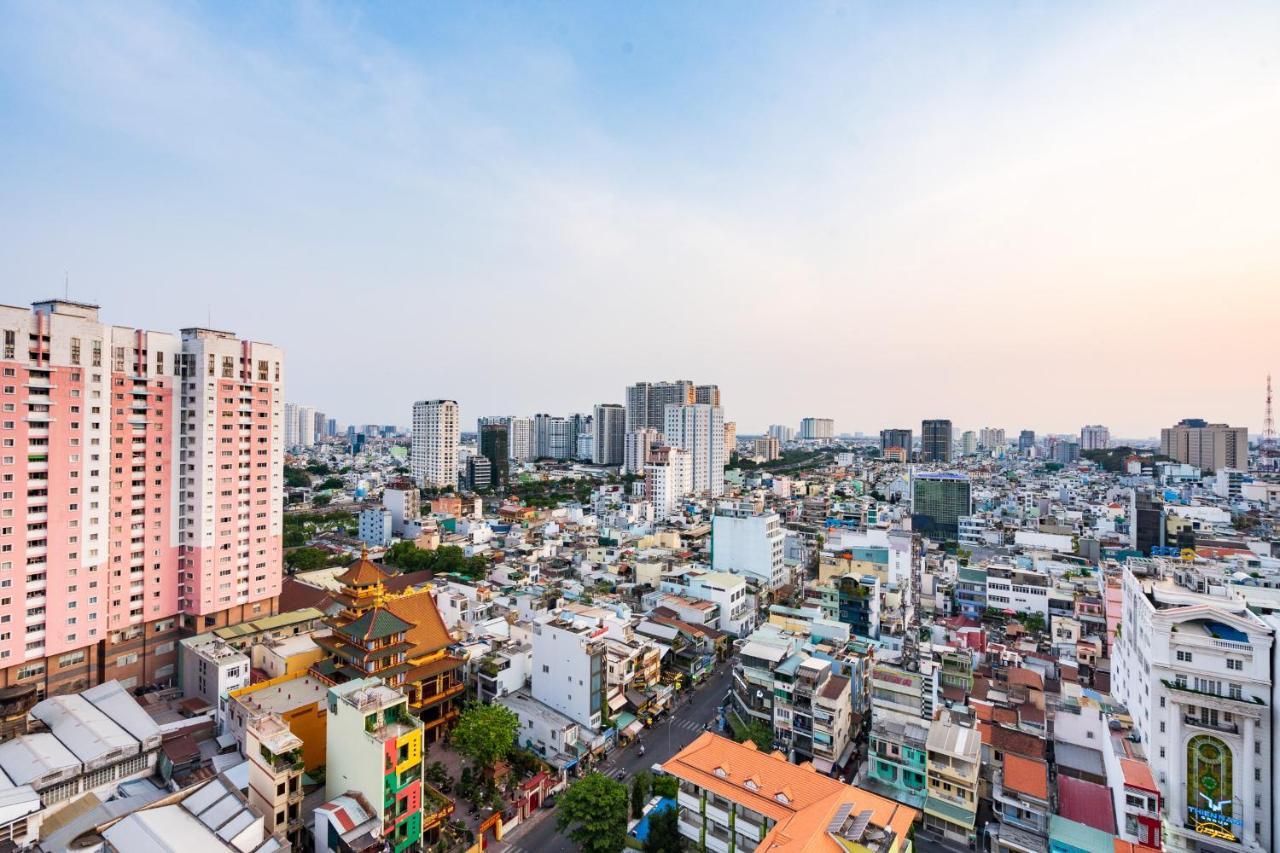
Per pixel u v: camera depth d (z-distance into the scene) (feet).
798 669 307.58
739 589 473.67
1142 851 215.92
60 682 327.47
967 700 307.99
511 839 249.96
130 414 357.00
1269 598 318.86
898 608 455.22
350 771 221.87
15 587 307.78
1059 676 363.76
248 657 334.24
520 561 619.67
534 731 306.14
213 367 384.88
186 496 382.01
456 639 349.20
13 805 218.59
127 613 354.95
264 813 215.51
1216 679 248.52
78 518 329.93
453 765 286.05
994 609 508.12
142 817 210.59
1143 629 278.26
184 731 285.84
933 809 249.14
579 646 314.35
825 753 286.46
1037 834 236.43
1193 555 527.40
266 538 417.69
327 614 409.08
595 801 229.86
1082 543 655.76
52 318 319.88
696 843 224.33
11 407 305.12
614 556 638.53
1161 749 255.09
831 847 181.57
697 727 338.54
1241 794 241.14
